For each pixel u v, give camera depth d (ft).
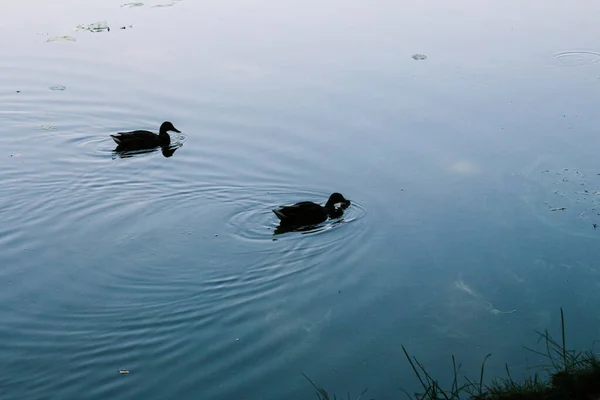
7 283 44.29
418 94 74.95
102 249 48.39
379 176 59.11
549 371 35.81
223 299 42.96
